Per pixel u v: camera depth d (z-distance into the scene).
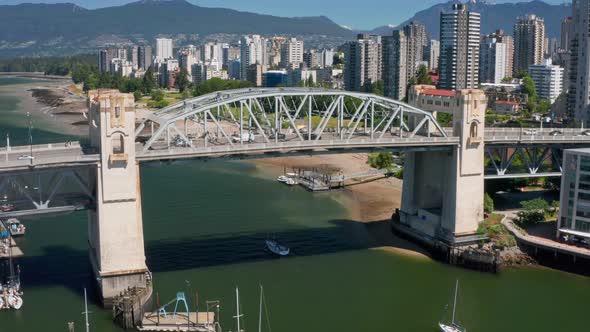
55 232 160.50
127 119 122.81
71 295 125.12
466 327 116.81
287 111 144.00
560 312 124.06
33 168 118.12
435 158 164.38
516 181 194.62
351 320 117.94
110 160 121.44
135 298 114.19
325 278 137.62
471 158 155.38
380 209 193.12
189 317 114.12
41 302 121.62
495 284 137.38
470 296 131.00
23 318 115.25
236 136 166.00
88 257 144.38
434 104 164.62
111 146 121.81
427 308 124.50
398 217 175.38
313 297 127.31
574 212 147.12
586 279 140.12
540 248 147.50
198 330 110.81
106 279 122.00
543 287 136.00
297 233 167.50
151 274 131.00
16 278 129.75
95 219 128.75
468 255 146.88
